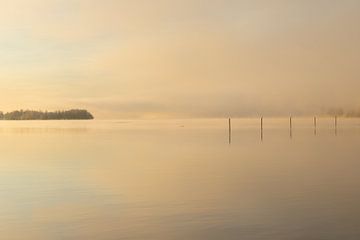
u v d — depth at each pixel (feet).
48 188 38.09
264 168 50.70
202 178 43.19
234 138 109.09
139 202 31.45
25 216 27.63
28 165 56.29
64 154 71.87
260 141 98.37
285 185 38.17
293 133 128.26
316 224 25.05
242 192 34.91
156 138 111.75
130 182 41.16
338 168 50.08
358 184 38.32
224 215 27.27
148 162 58.54
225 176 44.34
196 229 24.36
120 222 25.96
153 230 24.25
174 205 30.30
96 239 22.93
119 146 87.76
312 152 70.90
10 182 41.65
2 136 123.44
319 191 34.91
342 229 24.16
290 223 25.38
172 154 69.56
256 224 25.16
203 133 134.41
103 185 39.50
